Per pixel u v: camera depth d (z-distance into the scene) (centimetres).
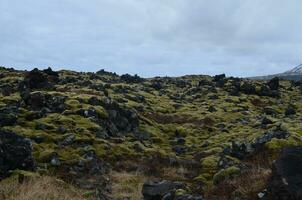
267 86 7600
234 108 5359
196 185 2302
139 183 2316
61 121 3222
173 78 9819
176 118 4616
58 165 2408
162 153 3056
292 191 1515
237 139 3438
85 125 3250
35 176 1908
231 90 6962
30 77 4953
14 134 2130
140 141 3459
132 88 6206
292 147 1675
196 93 6762
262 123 4003
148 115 4503
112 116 3650
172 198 1767
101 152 2806
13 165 2017
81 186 2180
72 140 2872
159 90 6888
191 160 2944
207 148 3350
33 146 2630
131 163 2753
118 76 8800
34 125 3091
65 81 5909
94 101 3847
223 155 2725
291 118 4472
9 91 4666
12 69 8169
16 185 1727
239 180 1908
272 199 1583
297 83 9700
